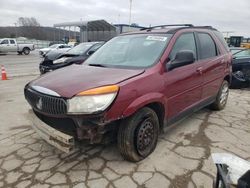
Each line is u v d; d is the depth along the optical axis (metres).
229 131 4.48
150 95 3.28
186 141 4.04
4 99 6.72
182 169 3.25
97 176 3.10
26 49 28.80
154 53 3.77
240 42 24.97
